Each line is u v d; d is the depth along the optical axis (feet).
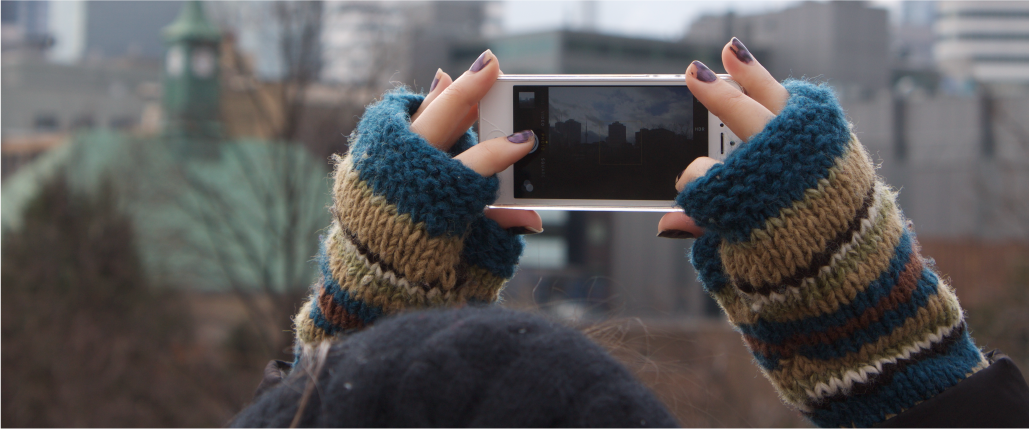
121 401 44.21
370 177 3.29
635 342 4.42
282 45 37.70
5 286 46.29
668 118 3.97
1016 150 42.63
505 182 3.95
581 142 3.97
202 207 43.19
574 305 4.52
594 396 2.01
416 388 1.99
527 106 3.96
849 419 3.19
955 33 99.19
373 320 3.24
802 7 83.20
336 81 38.19
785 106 3.19
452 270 3.26
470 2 83.41
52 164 54.65
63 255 47.85
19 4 96.43
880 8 84.89
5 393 42.16
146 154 49.83
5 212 55.06
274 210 39.37
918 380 3.07
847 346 3.14
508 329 2.15
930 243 37.78
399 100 3.65
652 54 82.64
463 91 3.44
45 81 94.27
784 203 3.03
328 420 2.05
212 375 44.11
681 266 72.69
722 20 84.94
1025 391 3.00
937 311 3.17
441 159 3.19
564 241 73.67
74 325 45.73
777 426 25.75
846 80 82.84
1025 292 31.27
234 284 42.52
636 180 3.96
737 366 27.58
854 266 3.07
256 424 2.33
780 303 3.17
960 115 74.79
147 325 47.19
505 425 1.95
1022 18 96.63
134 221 48.96
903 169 78.07
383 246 3.18
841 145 3.13
